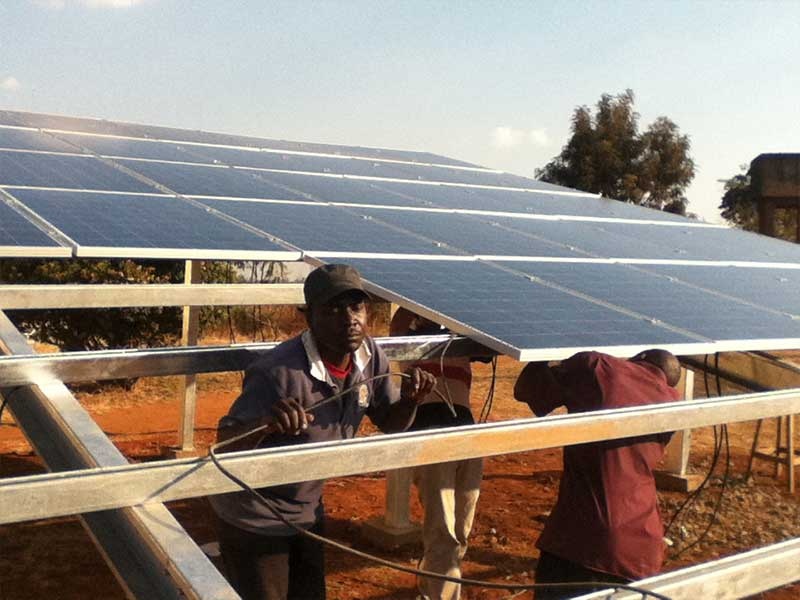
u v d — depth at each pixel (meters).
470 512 6.04
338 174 11.33
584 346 4.62
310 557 4.25
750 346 5.14
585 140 37.94
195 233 6.35
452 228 8.23
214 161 10.85
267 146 13.91
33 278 13.43
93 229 6.03
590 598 2.89
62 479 2.58
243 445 3.76
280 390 3.84
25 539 7.34
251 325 18.67
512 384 16.73
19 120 12.24
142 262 14.52
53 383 3.68
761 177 23.31
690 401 4.07
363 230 7.43
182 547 2.49
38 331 13.89
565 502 4.61
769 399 4.32
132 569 2.65
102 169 8.93
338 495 8.91
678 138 38.28
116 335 13.88
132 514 2.67
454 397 6.09
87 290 5.55
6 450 10.04
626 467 4.54
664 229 10.95
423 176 12.84
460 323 4.66
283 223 7.21
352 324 3.94
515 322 4.89
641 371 4.64
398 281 5.57
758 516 8.84
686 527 8.44
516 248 7.63
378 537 7.55
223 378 15.91
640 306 5.83
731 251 9.78
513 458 10.84
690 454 11.21
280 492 4.04
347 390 3.75
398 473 7.55
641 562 4.43
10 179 7.57
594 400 4.48
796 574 3.46
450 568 5.70
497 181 14.00
